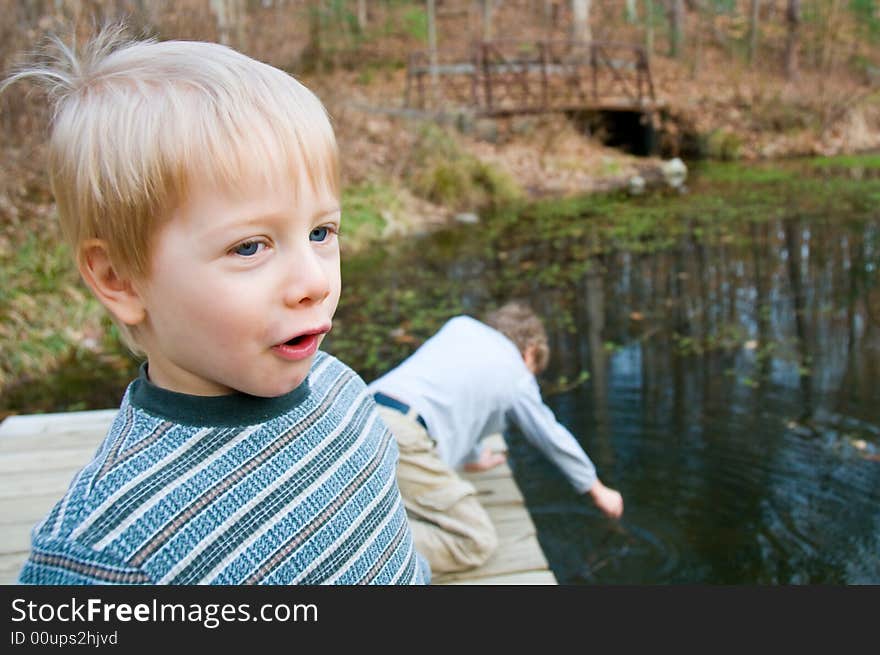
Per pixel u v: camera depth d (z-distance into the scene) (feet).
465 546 7.36
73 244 2.46
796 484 11.77
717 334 18.60
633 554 10.23
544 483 11.96
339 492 2.82
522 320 8.89
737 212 34.22
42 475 8.78
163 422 2.51
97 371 17.40
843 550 10.18
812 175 45.34
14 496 8.28
